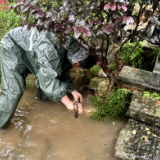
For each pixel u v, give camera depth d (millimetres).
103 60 2127
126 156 1935
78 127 2418
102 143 2193
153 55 3201
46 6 1477
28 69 2408
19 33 2051
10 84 2109
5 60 2139
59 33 1588
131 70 2879
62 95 1733
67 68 2426
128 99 2754
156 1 1483
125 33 1764
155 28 3062
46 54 1813
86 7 1346
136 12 1811
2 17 3676
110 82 2535
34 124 2428
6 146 2080
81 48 1853
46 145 2133
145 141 2098
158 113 2262
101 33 1596
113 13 1439
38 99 2896
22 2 1429
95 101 2783
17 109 2660
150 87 2650
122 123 2512
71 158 1988
